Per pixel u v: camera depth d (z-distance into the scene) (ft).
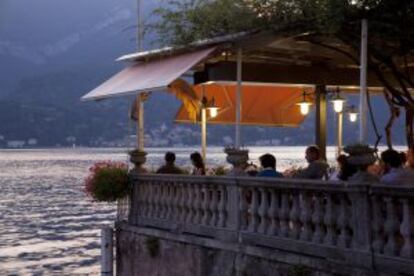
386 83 47.01
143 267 46.09
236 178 37.63
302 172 38.86
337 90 58.03
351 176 33.24
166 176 44.21
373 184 29.19
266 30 42.24
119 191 48.32
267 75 51.37
